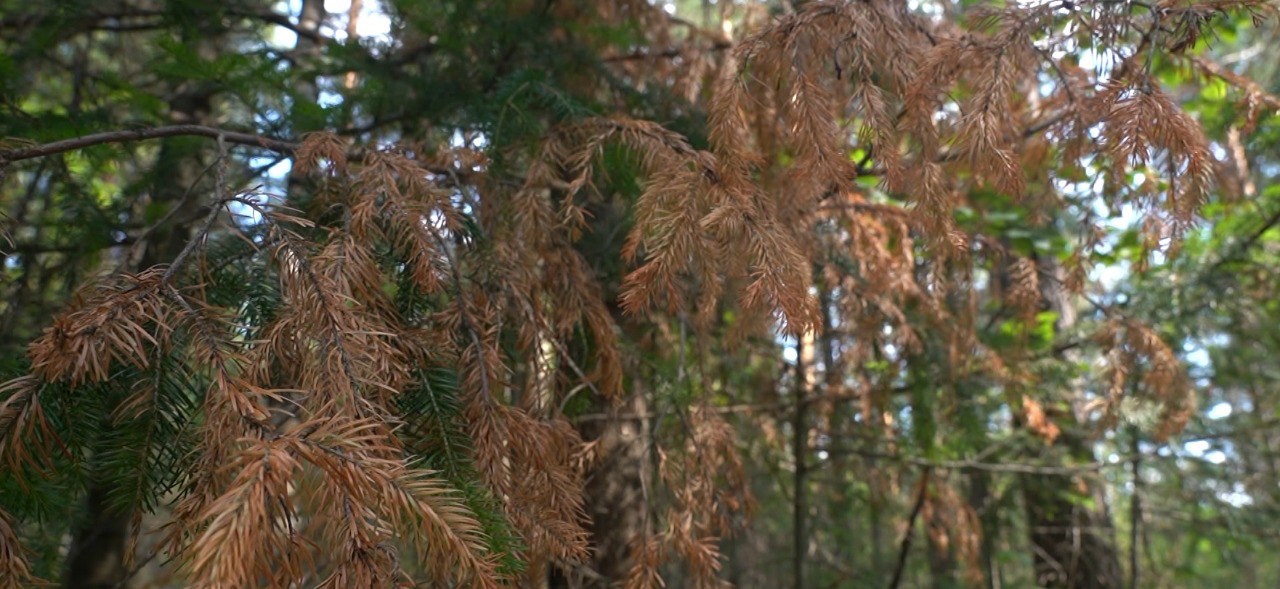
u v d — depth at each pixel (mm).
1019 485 5488
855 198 3439
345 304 1564
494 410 1762
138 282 1498
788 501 5043
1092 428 4539
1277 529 4805
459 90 3104
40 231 3045
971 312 3617
